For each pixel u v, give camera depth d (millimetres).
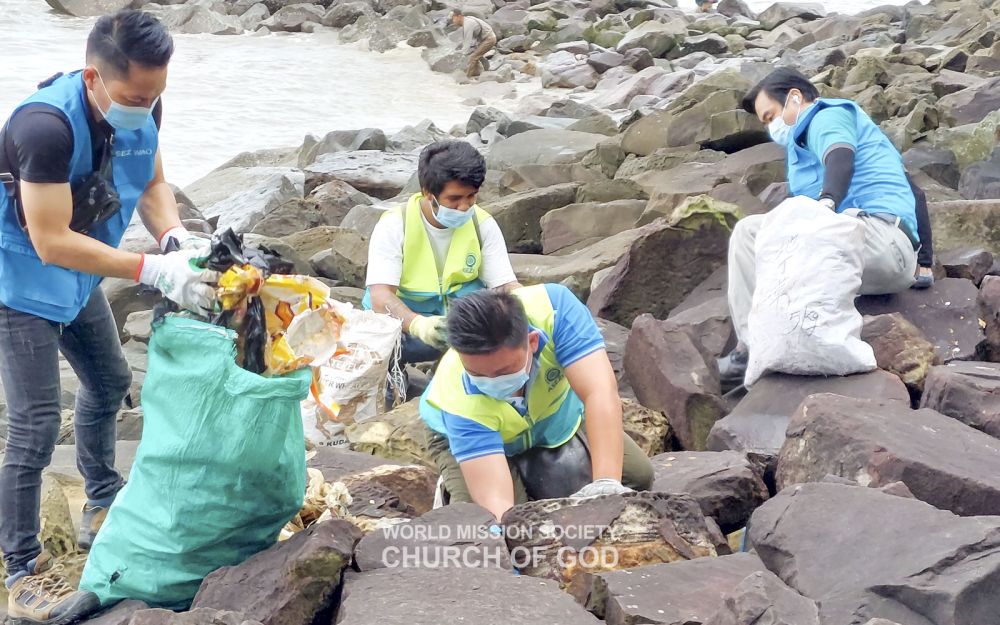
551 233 7848
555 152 10914
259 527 3316
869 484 3477
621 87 17828
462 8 26297
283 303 3322
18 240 3352
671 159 9039
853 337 4434
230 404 3135
